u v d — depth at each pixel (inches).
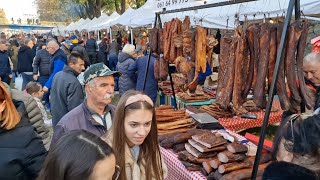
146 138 67.1
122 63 226.5
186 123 118.5
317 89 86.0
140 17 319.6
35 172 67.5
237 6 209.2
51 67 220.2
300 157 53.6
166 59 141.1
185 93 196.1
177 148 97.0
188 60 127.3
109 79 82.9
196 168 86.3
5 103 65.1
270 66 85.5
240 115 151.5
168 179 98.9
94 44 471.5
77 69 139.8
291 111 84.8
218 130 114.8
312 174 43.5
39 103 167.5
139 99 62.8
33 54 357.4
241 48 90.2
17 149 65.2
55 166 37.1
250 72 92.4
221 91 97.7
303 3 162.1
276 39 84.4
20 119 69.0
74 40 391.2
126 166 63.0
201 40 121.6
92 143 38.7
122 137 63.0
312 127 53.7
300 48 82.1
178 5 133.3
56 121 141.2
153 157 67.4
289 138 55.4
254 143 102.3
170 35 136.3
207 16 246.8
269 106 75.8
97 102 83.4
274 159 60.1
